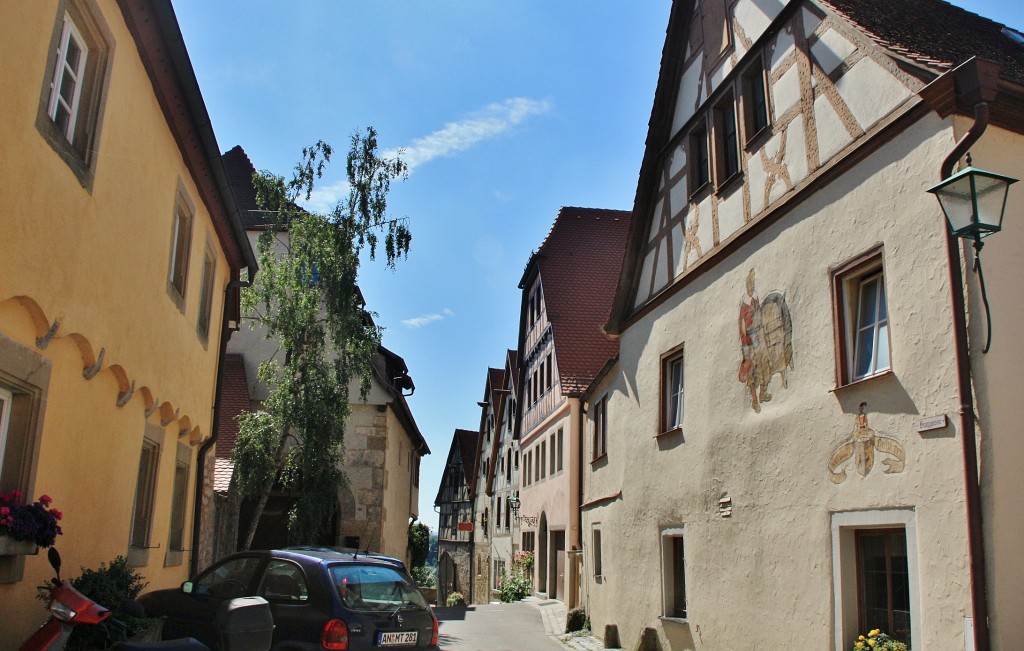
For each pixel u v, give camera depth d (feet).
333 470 55.88
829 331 26.35
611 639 42.83
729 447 32.14
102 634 16.46
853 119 26.35
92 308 20.66
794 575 27.17
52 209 17.57
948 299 21.62
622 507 43.14
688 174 38.14
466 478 143.74
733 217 33.47
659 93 40.73
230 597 24.75
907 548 22.24
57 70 18.21
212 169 31.40
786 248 29.30
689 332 36.65
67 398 20.45
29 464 18.13
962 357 20.85
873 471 23.80
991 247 21.48
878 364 24.56
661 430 38.88
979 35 31.89
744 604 30.17
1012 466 20.25
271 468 53.36
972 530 20.03
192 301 32.83
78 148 19.76
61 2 17.37
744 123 33.12
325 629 22.06
